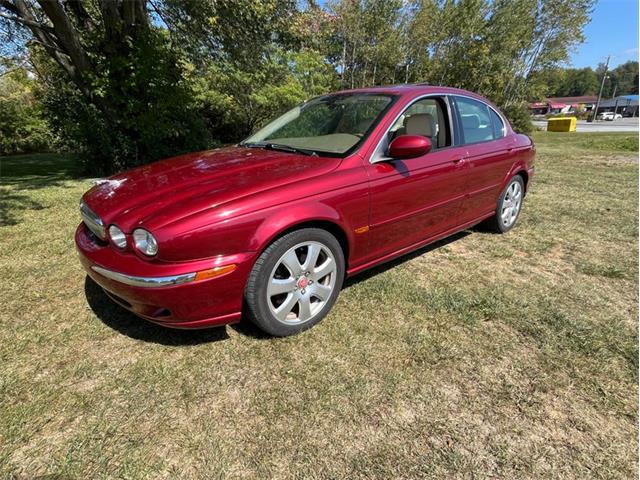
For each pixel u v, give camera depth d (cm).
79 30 879
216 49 1005
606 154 1180
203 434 173
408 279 319
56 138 1423
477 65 2402
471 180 352
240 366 215
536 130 2997
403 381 206
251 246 211
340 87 2256
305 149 287
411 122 299
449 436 174
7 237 403
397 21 2291
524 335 249
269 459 162
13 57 1110
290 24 982
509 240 417
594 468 161
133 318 257
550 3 2322
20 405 186
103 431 173
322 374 210
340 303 279
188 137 895
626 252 388
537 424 182
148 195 227
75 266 335
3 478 151
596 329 256
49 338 236
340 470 157
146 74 781
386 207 274
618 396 200
